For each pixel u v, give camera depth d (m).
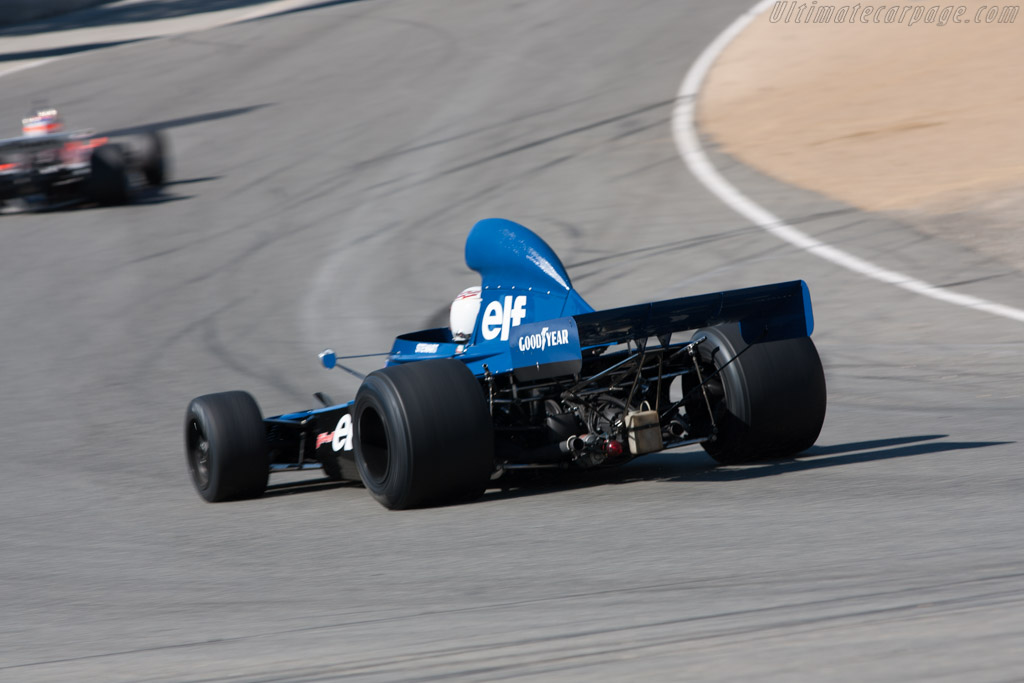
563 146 77.75
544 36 119.38
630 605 13.83
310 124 94.31
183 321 47.66
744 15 114.88
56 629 15.91
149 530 22.11
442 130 86.62
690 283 47.00
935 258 47.38
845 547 15.89
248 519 22.27
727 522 18.08
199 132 96.19
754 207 58.78
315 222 64.81
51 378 40.66
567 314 21.45
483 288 23.42
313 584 17.02
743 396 21.67
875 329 39.59
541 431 21.97
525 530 18.86
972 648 10.46
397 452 20.25
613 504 20.19
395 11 147.12
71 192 72.50
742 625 12.24
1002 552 14.69
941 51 86.88
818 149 69.19
